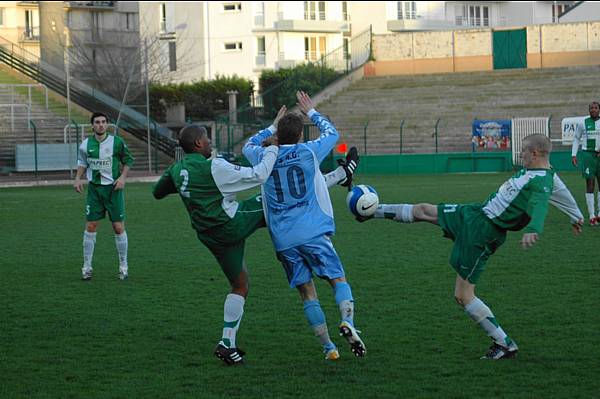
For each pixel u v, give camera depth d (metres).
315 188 10.29
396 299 13.79
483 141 55.81
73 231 24.73
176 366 10.20
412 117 63.97
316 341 11.26
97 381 9.63
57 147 52.16
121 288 15.42
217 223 10.16
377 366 9.98
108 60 83.62
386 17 96.12
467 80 68.31
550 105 61.81
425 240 20.98
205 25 95.12
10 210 31.22
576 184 38.59
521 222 9.80
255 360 10.40
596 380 9.23
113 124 54.50
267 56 93.75
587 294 13.79
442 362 10.08
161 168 56.12
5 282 16.20
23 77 66.00
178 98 77.81
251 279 15.97
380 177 50.75
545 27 72.62
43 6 92.12
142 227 25.38
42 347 11.20
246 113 62.50
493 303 13.23
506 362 10.01
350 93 69.12
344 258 18.31
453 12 99.25
